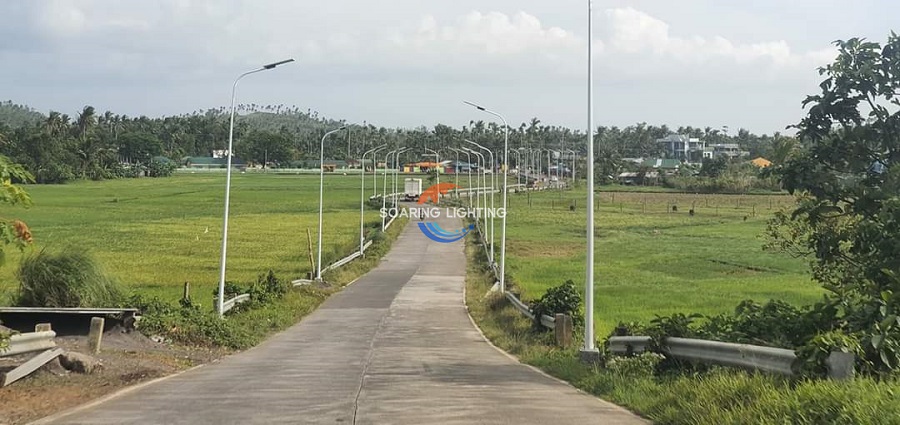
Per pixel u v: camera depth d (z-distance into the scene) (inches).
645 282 1572.3
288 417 373.7
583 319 851.4
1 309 691.4
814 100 540.1
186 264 1825.8
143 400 436.8
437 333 978.7
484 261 2142.0
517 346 780.0
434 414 377.7
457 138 6579.7
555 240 2719.0
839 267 551.5
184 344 785.6
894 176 493.0
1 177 374.0
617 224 3331.7
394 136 7632.9
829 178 523.2
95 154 5595.5
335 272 1787.6
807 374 340.5
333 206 3831.2
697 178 5403.5
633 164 6520.7
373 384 504.7
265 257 2022.6
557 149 7185.0
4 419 374.3
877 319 370.0
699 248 2418.8
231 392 469.7
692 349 476.1
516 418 365.4
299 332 997.2
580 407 400.8
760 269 1843.0
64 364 545.3
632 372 485.1
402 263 2183.8
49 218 2989.7
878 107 525.7
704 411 331.6
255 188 4936.0
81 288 819.4
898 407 272.1
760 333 461.4
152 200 4025.6
